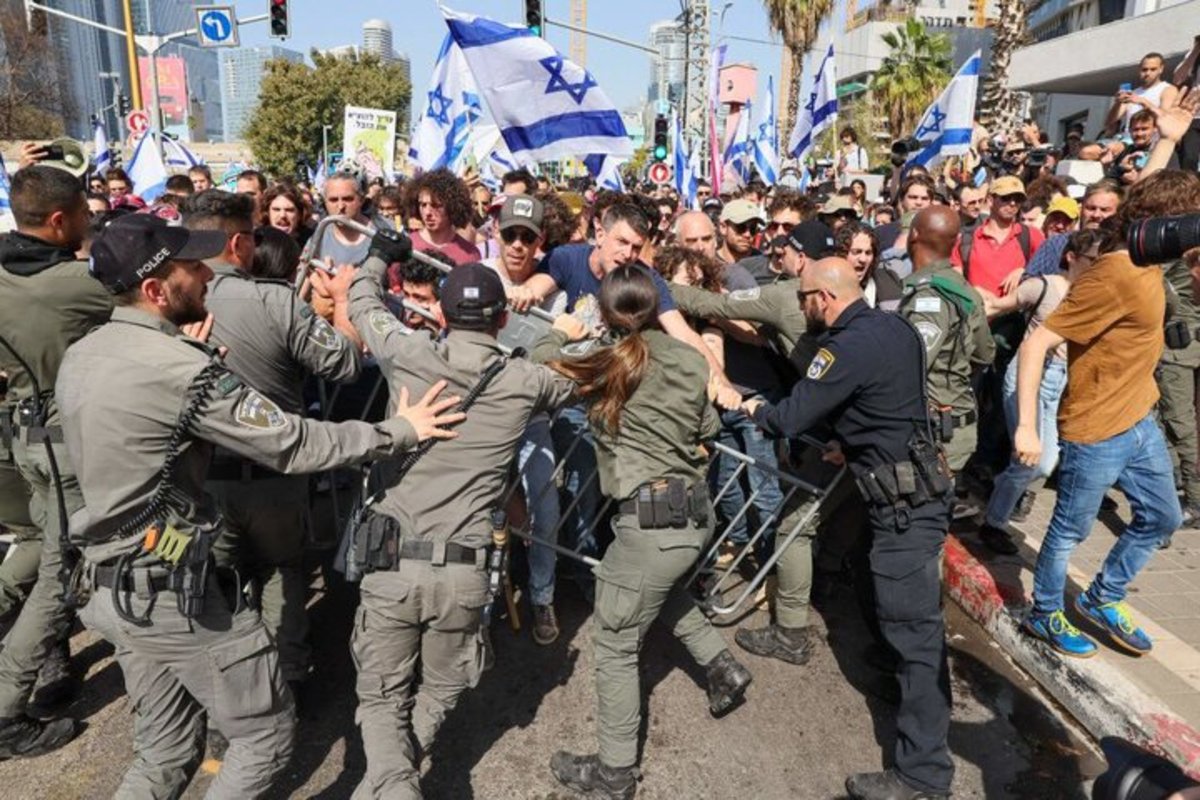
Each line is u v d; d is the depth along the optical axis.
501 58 5.30
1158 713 3.16
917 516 2.87
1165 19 16.70
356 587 4.26
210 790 2.34
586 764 2.98
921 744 2.83
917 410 2.89
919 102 28.59
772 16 27.47
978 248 5.96
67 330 2.93
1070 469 3.42
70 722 3.16
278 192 5.52
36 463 2.96
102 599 2.23
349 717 3.31
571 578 4.37
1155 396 3.37
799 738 3.27
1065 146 10.47
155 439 2.11
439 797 2.93
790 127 28.11
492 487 2.62
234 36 17.23
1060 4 28.80
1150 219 2.34
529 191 6.80
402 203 5.46
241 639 2.30
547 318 3.71
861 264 4.35
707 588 4.17
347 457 2.30
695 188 13.03
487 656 3.02
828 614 4.21
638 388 2.84
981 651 3.90
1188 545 4.66
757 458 4.30
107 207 7.07
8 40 32.50
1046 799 2.98
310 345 2.97
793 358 3.75
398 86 46.84
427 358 2.59
